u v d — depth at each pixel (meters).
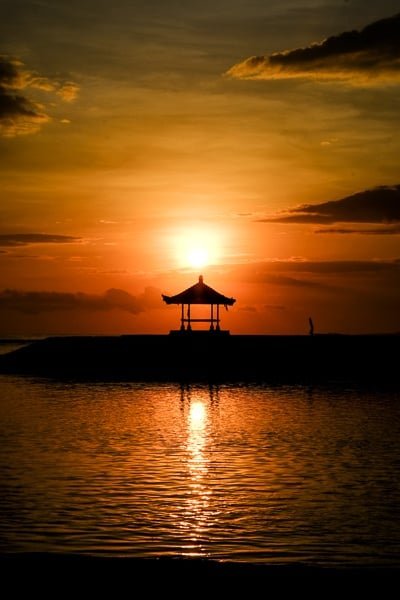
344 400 48.75
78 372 70.12
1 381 63.28
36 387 58.12
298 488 23.53
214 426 37.09
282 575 14.86
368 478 25.00
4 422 38.50
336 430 35.78
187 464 27.22
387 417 40.50
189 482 24.17
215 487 23.50
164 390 55.72
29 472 25.62
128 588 14.21
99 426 37.06
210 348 73.56
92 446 31.09
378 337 76.44
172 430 35.78
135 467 26.56
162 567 15.21
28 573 14.90
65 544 17.75
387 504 21.53
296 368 70.19
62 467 26.53
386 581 14.57
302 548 17.67
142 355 74.25
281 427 36.91
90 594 13.96
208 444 31.69
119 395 52.09
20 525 19.17
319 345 73.62
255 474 25.55
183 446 31.17
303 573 14.99
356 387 57.72
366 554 17.28
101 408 44.53
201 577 14.71
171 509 20.77
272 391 54.97
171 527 19.11
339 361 71.19
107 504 21.23
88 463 27.30
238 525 19.34
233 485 23.81
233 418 40.06
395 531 18.97
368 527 19.28
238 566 15.30
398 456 29.09
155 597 13.84
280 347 73.62
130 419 39.66
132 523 19.42
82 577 14.68
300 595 13.94
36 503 21.30
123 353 75.00
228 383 61.03
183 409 44.09
